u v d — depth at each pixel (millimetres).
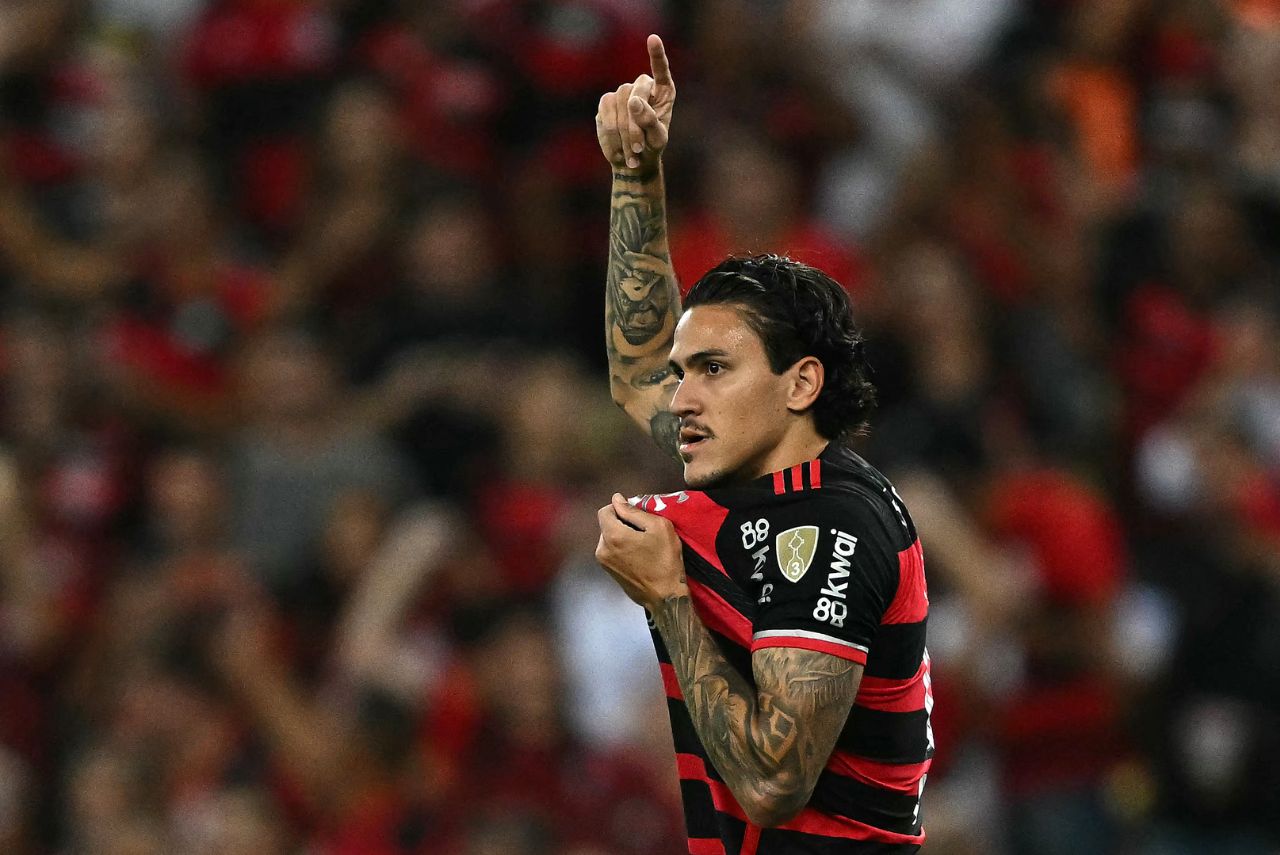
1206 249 36469
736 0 37406
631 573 11500
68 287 34812
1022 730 27328
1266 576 27141
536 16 36156
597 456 30516
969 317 31203
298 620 29094
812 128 37000
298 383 30438
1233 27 41406
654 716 26766
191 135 38031
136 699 27156
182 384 33719
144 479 32938
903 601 11445
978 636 26484
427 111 35656
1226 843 26781
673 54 37156
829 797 11586
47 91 37375
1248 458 29531
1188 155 38469
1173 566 27969
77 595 30922
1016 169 36375
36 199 36250
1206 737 26703
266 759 26812
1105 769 27375
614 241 13195
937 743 26219
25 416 33094
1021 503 28156
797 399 11602
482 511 29531
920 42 39594
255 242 37281
